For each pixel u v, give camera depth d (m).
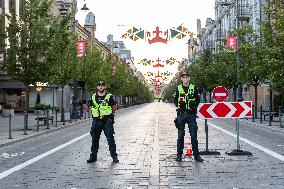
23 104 55.12
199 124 29.73
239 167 10.45
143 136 19.73
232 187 8.09
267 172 9.73
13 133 21.70
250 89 57.25
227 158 12.04
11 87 52.69
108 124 11.53
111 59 70.19
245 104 12.79
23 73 25.33
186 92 11.57
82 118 40.56
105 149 14.59
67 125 28.94
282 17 24.45
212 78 53.78
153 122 32.56
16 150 15.08
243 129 24.59
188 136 19.56
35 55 25.31
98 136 11.65
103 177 9.27
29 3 25.91
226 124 29.88
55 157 12.79
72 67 32.31
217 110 12.84
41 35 25.34
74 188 8.15
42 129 24.80
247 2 59.19
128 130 23.89
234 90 42.12
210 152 12.88
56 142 17.88
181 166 10.63
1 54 27.64
